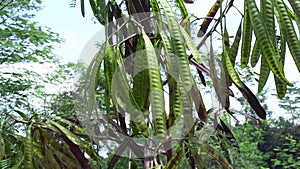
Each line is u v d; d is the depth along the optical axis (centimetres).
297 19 131
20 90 519
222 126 196
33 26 625
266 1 133
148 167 170
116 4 187
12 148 184
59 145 181
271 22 133
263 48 127
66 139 181
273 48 126
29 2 622
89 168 178
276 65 126
